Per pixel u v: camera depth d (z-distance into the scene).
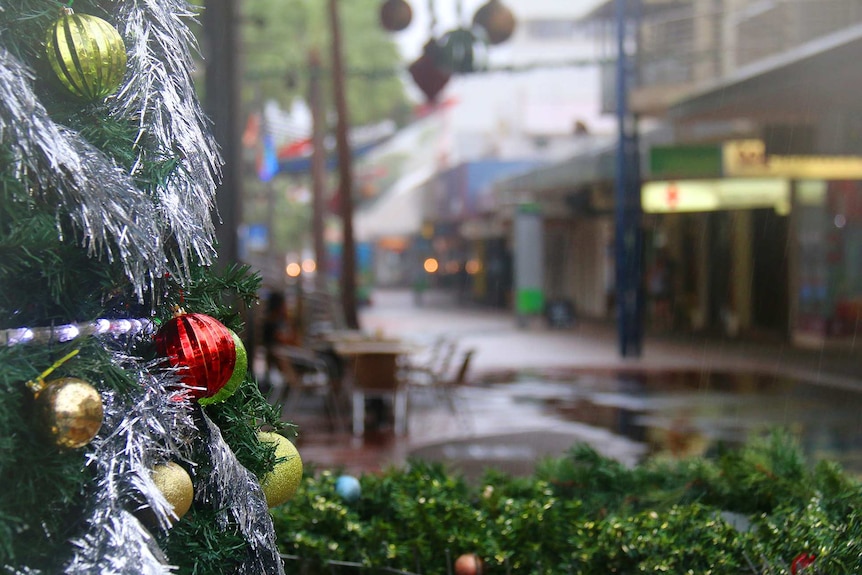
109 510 1.66
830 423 11.92
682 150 21.36
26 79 1.67
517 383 16.97
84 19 1.79
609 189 27.97
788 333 23.47
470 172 42.91
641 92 20.38
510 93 55.19
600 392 15.61
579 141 43.03
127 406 1.75
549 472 4.21
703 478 3.89
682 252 28.48
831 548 2.97
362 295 46.50
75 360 1.71
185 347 1.90
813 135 19.47
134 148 1.91
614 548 3.41
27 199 1.61
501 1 10.99
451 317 38.16
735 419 12.46
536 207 31.16
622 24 19.69
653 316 28.88
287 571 3.69
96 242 1.76
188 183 1.96
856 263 20.83
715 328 26.81
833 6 18.36
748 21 19.64
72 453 1.67
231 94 10.13
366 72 19.30
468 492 4.19
